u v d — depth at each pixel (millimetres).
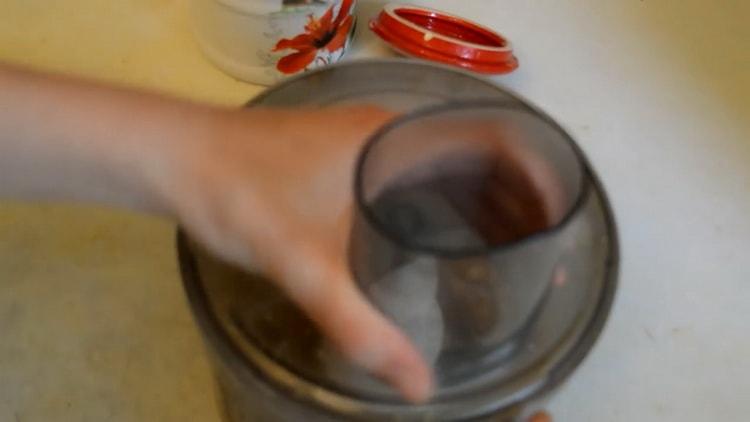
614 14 601
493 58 544
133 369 467
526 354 385
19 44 563
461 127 376
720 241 509
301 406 379
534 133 380
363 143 410
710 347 479
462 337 379
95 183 411
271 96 455
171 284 489
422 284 366
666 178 529
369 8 587
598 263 409
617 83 567
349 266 387
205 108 422
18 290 484
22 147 402
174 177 402
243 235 399
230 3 518
